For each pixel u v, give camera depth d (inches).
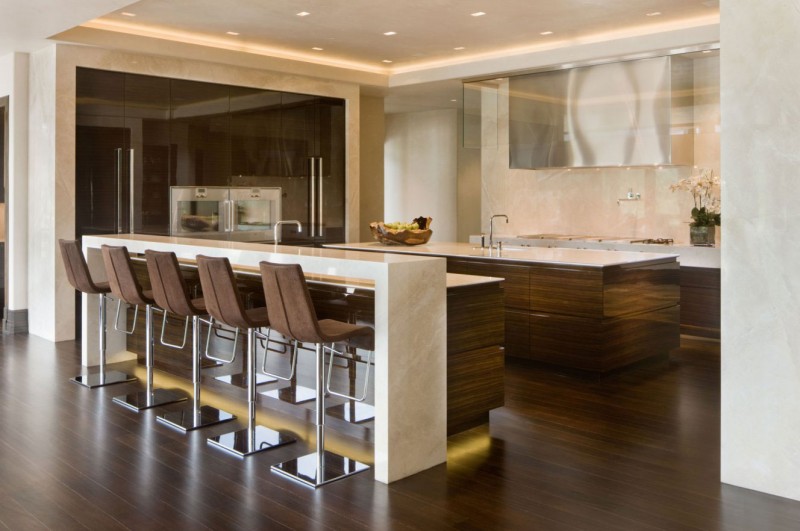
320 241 356.5
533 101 314.7
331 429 173.2
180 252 200.8
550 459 152.5
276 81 331.0
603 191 340.8
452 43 302.2
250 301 201.2
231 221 321.7
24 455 154.0
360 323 167.2
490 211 390.9
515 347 237.3
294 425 175.9
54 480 140.5
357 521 122.8
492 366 176.1
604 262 219.9
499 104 327.0
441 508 128.2
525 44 303.1
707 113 293.0
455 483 140.0
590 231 347.6
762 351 133.9
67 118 268.8
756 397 134.9
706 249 279.6
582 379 220.8
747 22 132.1
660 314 239.5
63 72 266.8
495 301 175.8
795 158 128.4
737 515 124.3
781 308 131.3
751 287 134.7
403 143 490.3
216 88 313.4
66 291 274.7
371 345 163.0
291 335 145.0
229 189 320.5
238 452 155.2
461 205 466.3
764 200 132.3
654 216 323.3
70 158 270.7
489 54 324.2
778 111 129.7
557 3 239.9
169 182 300.4
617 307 220.5
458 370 167.0
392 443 140.9
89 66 273.1
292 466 146.8
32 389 207.0
